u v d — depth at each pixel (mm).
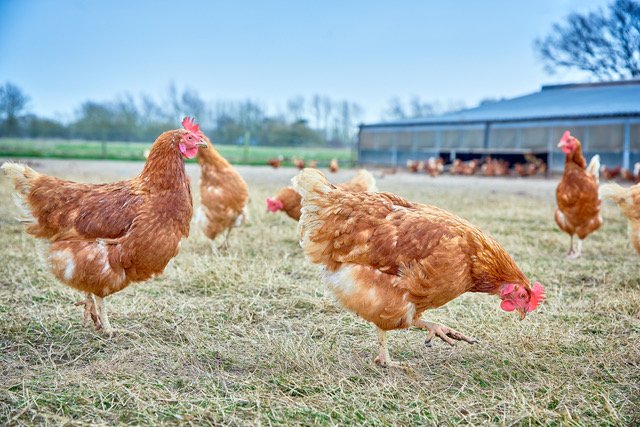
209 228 7301
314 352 3990
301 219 3859
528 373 3771
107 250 3996
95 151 41438
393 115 64500
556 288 5699
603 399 3391
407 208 3859
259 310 5020
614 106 31000
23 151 37188
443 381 3658
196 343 4184
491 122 33688
